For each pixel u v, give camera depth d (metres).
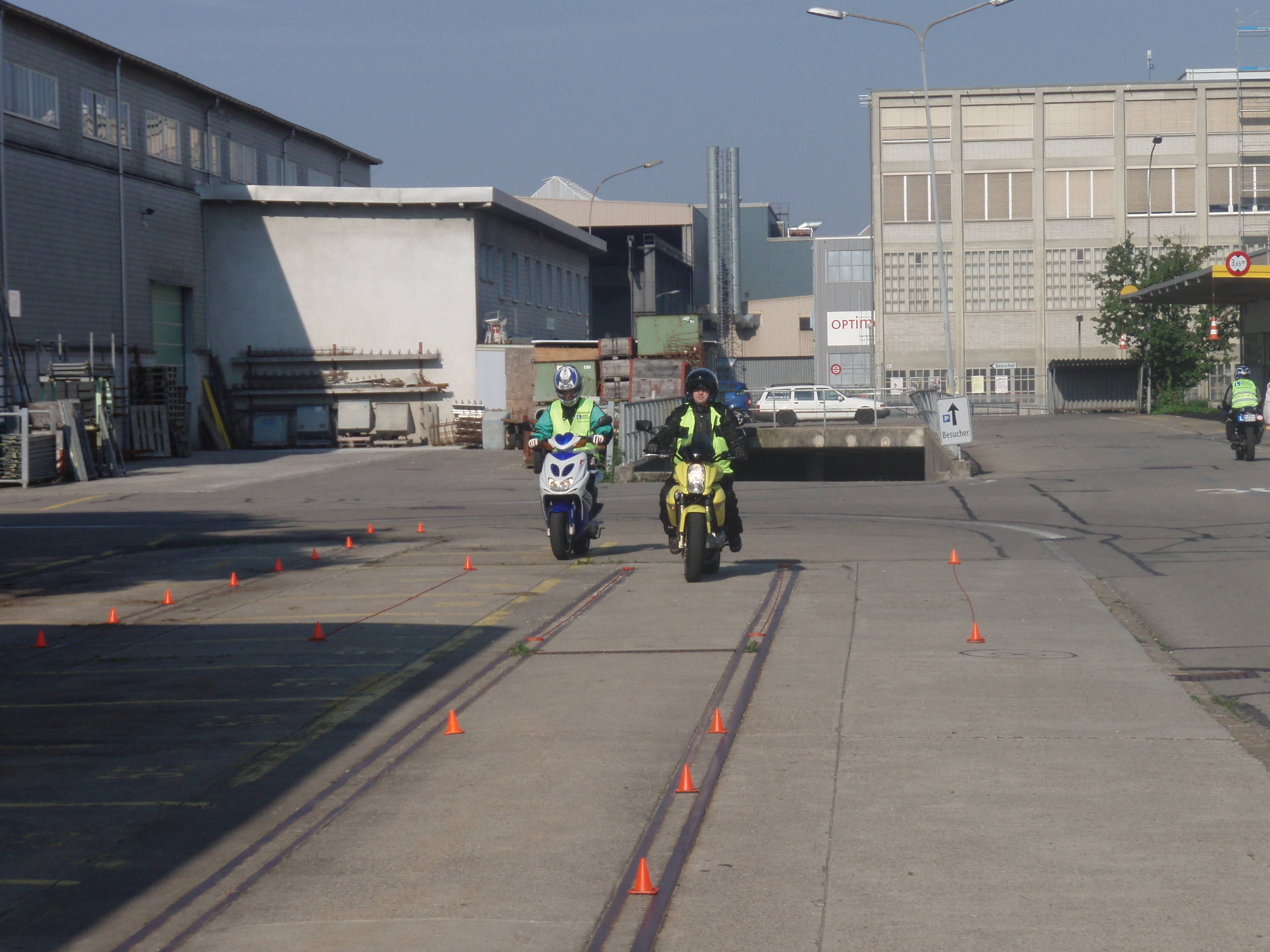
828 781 7.74
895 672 10.64
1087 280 90.62
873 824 6.96
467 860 6.64
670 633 12.62
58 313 45.78
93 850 7.02
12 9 42.75
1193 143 89.56
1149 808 7.11
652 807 7.39
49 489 35.56
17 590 17.09
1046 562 17.09
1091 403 77.56
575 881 6.29
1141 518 22.89
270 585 16.81
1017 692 9.86
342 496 32.22
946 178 91.25
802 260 127.19
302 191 54.84
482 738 9.01
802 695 9.91
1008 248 91.06
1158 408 75.56
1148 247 89.88
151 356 51.75
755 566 17.19
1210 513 23.38
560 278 74.06
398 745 8.91
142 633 13.62
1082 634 12.09
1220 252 89.69
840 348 101.19
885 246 91.88
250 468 42.69
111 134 49.38
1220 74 94.75
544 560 18.52
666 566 17.42
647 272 102.50
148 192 51.56
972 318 91.56
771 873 6.30
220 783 8.17
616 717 9.45
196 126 56.44
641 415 38.12
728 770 8.04
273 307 55.62
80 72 47.41
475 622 13.62
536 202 110.00
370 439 55.16
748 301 121.44
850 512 25.22
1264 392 59.88
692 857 6.56
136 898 6.32
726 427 16.16
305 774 8.33
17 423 39.50
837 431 50.03
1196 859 6.34
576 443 18.34
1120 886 6.02
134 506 30.28
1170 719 9.02
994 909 5.80
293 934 5.78
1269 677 10.34
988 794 7.42
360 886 6.33
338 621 13.95
